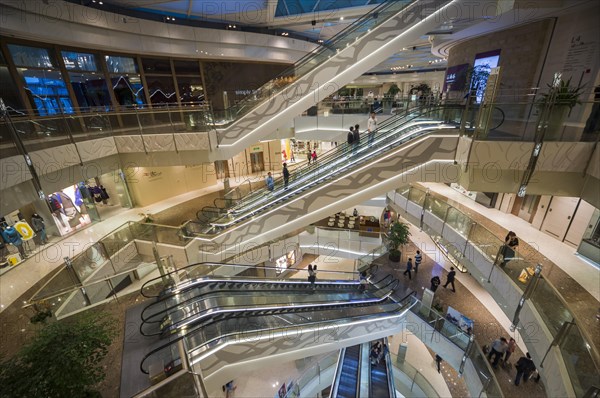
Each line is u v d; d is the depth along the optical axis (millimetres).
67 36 8828
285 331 7230
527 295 6336
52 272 8195
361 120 14062
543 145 5668
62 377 3475
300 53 16047
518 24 8656
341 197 8492
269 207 9453
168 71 13281
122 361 5199
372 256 13648
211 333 6227
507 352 7738
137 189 13328
